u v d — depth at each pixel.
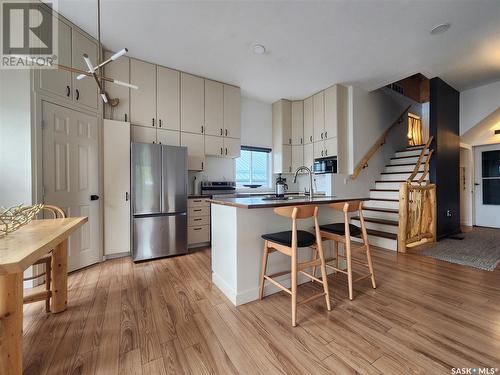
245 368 1.29
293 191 5.23
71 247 2.69
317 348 1.44
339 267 2.69
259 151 5.14
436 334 1.56
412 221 3.60
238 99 4.33
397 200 4.12
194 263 3.05
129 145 3.19
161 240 3.25
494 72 3.86
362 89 4.50
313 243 1.88
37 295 1.76
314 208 1.83
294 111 5.00
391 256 3.22
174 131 3.66
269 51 3.16
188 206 3.66
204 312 1.86
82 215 2.80
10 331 1.09
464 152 5.53
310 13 2.43
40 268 2.35
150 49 3.13
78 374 1.25
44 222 1.69
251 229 2.07
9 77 2.22
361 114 4.49
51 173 2.46
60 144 2.56
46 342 1.50
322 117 4.49
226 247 2.16
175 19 2.54
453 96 4.52
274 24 2.61
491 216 5.24
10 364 1.09
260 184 5.14
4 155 2.21
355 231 2.22
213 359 1.36
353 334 1.57
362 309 1.88
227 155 4.23
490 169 5.27
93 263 2.93
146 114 3.43
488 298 2.04
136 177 3.10
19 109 2.25
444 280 2.43
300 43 2.97
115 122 3.11
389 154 5.24
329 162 4.27
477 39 2.91
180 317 1.79
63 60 2.57
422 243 3.85
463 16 2.49
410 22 2.58
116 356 1.38
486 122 4.62
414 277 2.51
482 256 3.17
